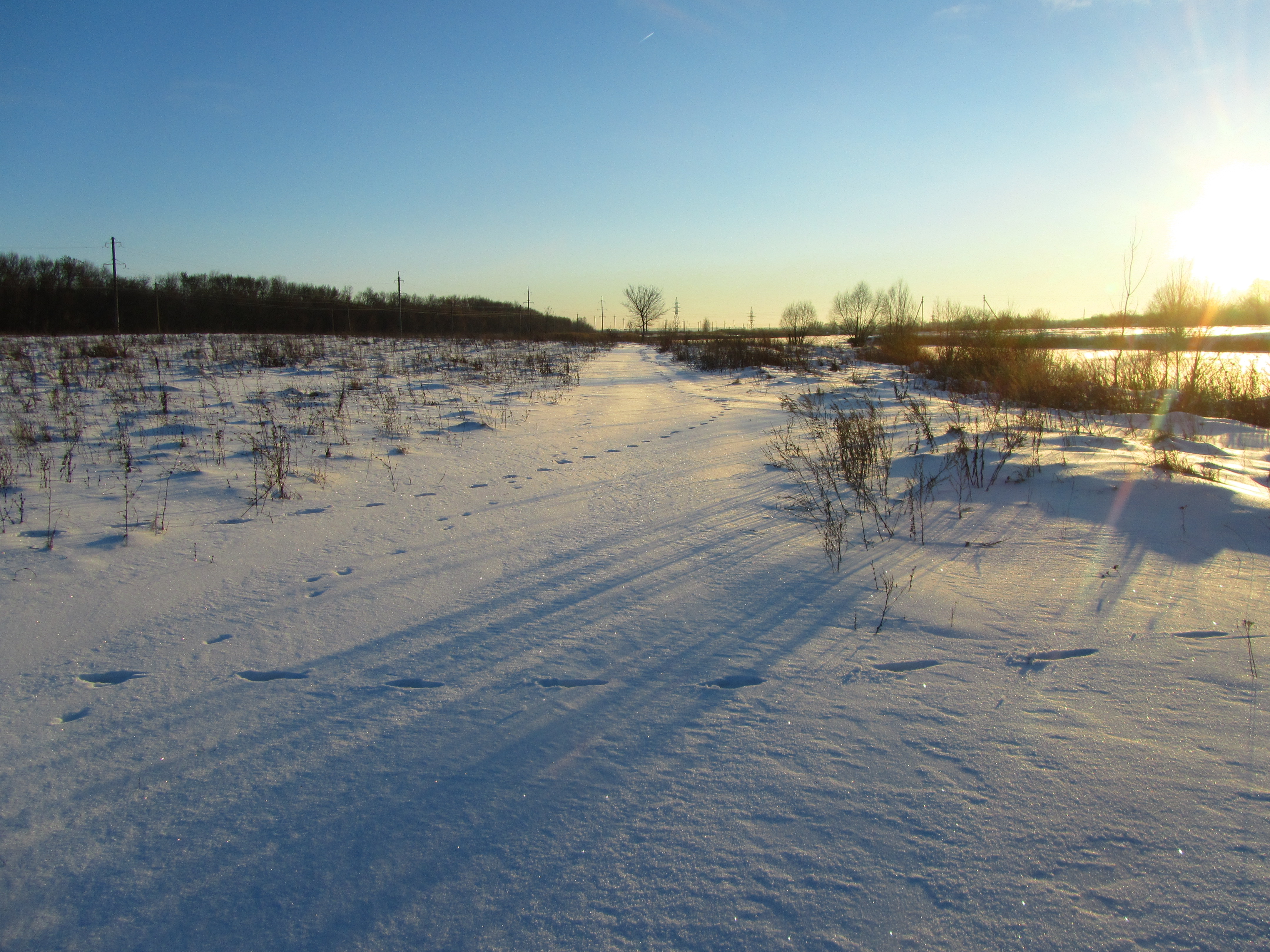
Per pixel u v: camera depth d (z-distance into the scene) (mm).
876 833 2270
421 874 2145
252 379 16641
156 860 2219
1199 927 1889
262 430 9758
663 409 13906
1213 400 12148
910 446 8281
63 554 4980
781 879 2094
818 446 8789
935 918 1946
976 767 2576
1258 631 3557
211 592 4391
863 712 2969
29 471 7305
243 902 2049
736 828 2309
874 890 2043
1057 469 6441
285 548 5219
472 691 3221
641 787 2529
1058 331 25531
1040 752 2654
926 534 5273
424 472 7812
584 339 66375
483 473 7785
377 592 4395
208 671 3432
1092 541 4938
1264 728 2752
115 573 4688
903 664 3375
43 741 2854
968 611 3934
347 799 2496
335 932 1940
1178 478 5875
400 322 58938
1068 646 3492
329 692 3225
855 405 13812
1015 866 2115
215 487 6895
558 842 2268
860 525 5566
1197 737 2719
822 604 4086
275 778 2613
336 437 9781
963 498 6094
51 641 3736
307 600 4281
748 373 23453
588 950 1870
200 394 13484
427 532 5613
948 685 3166
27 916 2006
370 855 2225
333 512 6184
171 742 2844
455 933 1931
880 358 28641
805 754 2693
